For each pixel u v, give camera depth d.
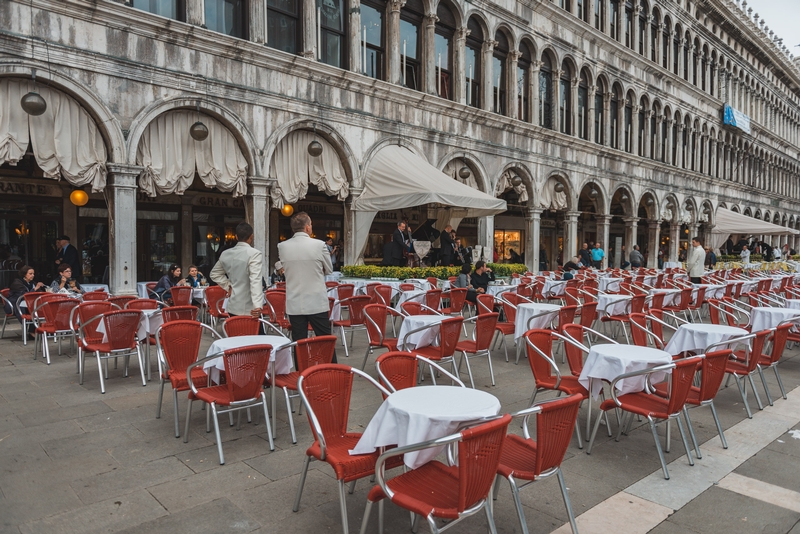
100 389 6.62
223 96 13.00
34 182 14.92
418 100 17.59
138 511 3.78
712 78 37.78
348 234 16.16
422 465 3.50
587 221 34.12
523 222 29.38
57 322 8.10
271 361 5.07
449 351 6.64
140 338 6.87
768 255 37.38
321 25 15.56
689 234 36.06
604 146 26.25
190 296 10.15
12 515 3.69
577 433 5.17
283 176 14.66
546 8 22.38
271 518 3.73
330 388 3.97
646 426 5.79
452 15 19.20
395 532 3.60
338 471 3.43
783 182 51.47
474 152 19.80
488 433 2.89
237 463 4.59
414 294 9.93
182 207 17.62
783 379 7.95
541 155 22.78
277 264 14.46
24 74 10.09
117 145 11.40
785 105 51.19
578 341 6.14
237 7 13.74
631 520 3.80
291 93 14.43
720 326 7.17
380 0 17.12
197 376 5.32
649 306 10.92
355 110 15.96
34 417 5.64
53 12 10.44
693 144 35.84
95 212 16.09
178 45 12.24
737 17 38.34
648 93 30.02
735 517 3.87
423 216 18.91
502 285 12.45
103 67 11.10
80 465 4.50
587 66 25.31
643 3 29.42
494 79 21.20
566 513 3.89
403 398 3.58
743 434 5.58
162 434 5.22
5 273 14.39
